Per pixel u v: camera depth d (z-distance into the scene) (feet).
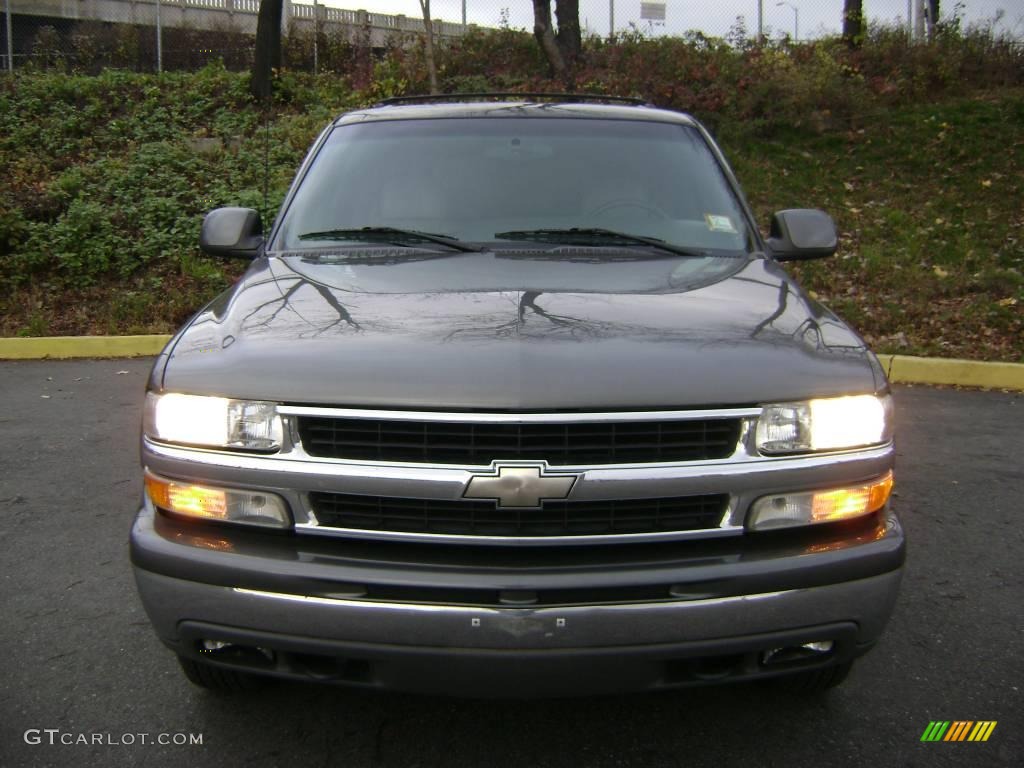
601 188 11.96
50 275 32.12
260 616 7.75
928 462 18.13
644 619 7.50
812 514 7.95
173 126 44.65
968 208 36.14
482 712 9.59
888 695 9.95
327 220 11.75
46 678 10.21
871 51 50.26
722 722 9.44
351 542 7.81
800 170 39.99
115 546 13.83
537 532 7.62
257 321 8.88
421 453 7.59
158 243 33.14
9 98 47.11
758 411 7.76
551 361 7.76
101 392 23.34
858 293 30.14
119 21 76.23
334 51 62.44
